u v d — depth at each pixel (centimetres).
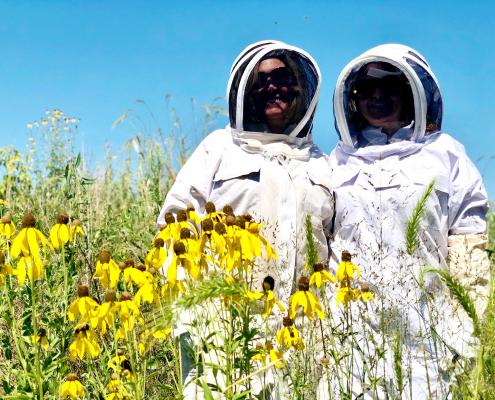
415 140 208
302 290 153
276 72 202
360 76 209
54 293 184
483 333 135
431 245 196
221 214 153
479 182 208
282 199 196
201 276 146
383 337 166
